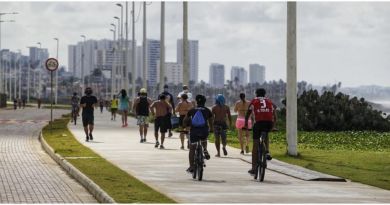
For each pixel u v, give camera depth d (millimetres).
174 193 27172
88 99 58219
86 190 29188
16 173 35219
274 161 41156
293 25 44500
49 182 31734
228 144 54875
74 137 60969
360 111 80188
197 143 32469
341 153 47844
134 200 24234
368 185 30750
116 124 93250
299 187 29656
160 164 38750
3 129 80188
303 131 78312
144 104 57031
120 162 39656
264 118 32031
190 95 54344
